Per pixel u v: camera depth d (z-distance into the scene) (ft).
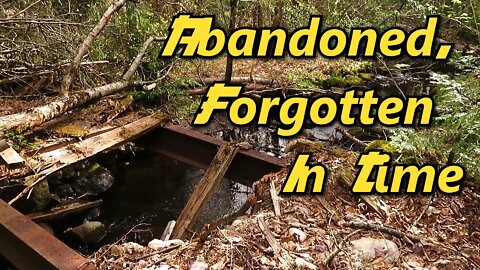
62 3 22.27
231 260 7.62
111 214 15.34
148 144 17.22
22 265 8.32
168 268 7.53
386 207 9.78
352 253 8.11
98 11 21.31
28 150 12.98
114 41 21.44
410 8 30.48
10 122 13.60
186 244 8.43
